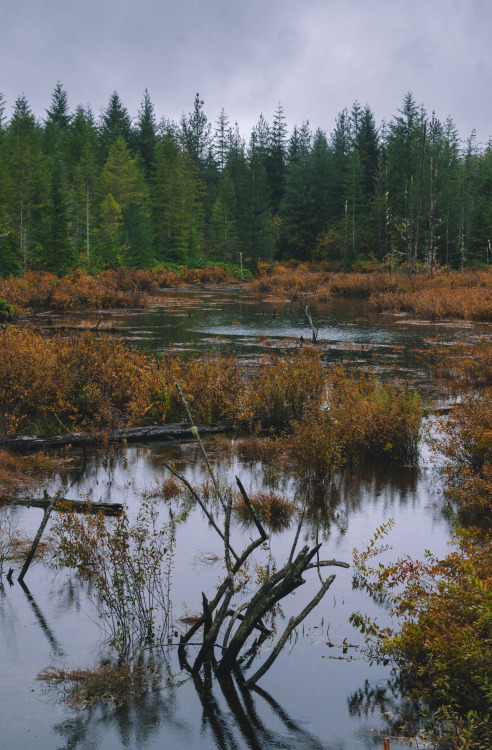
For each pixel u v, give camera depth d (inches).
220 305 1477.6
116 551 208.4
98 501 269.4
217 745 130.6
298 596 194.9
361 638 171.2
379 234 2997.0
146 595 193.3
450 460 333.4
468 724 128.6
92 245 2396.7
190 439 382.3
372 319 1175.0
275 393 405.1
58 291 1309.1
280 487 294.7
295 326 1047.0
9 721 137.0
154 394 414.0
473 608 146.8
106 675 153.3
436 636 147.4
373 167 3617.1
